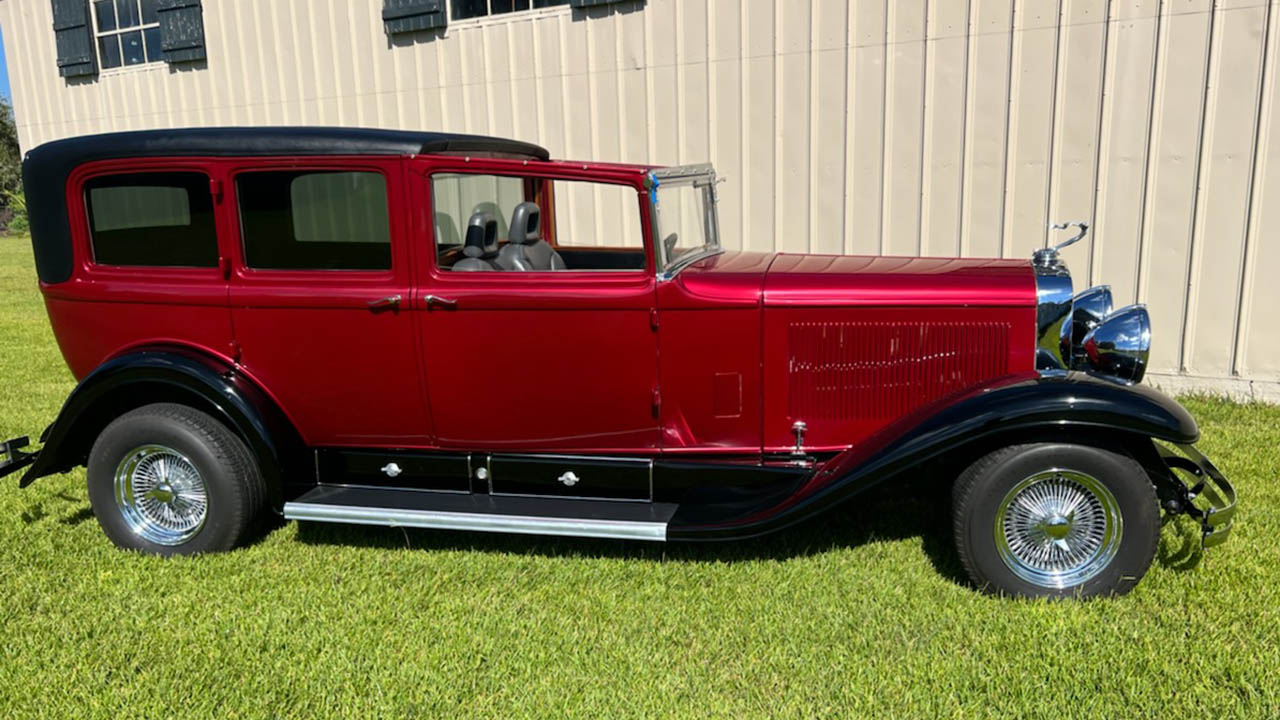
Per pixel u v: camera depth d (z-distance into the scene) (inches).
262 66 343.0
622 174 138.6
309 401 151.4
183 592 139.3
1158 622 123.6
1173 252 229.6
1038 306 139.0
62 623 129.6
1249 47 212.1
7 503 177.3
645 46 274.8
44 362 317.4
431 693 111.0
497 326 142.9
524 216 148.2
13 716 108.4
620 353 142.7
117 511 155.1
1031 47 231.0
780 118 261.6
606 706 108.7
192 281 149.5
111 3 372.8
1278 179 215.6
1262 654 114.7
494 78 301.0
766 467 143.6
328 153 140.2
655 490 146.6
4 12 400.2
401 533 163.2
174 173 145.9
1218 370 231.8
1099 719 103.9
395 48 315.6
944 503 164.4
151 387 155.3
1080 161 232.8
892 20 243.0
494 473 150.8
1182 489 138.2
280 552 154.6
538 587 140.7
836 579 140.6
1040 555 130.8
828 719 105.7
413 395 148.6
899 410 144.0
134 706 109.2
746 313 140.8
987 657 116.8
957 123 242.2
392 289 143.6
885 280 142.4
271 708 110.0
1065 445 124.7
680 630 126.8
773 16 256.2
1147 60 221.8
